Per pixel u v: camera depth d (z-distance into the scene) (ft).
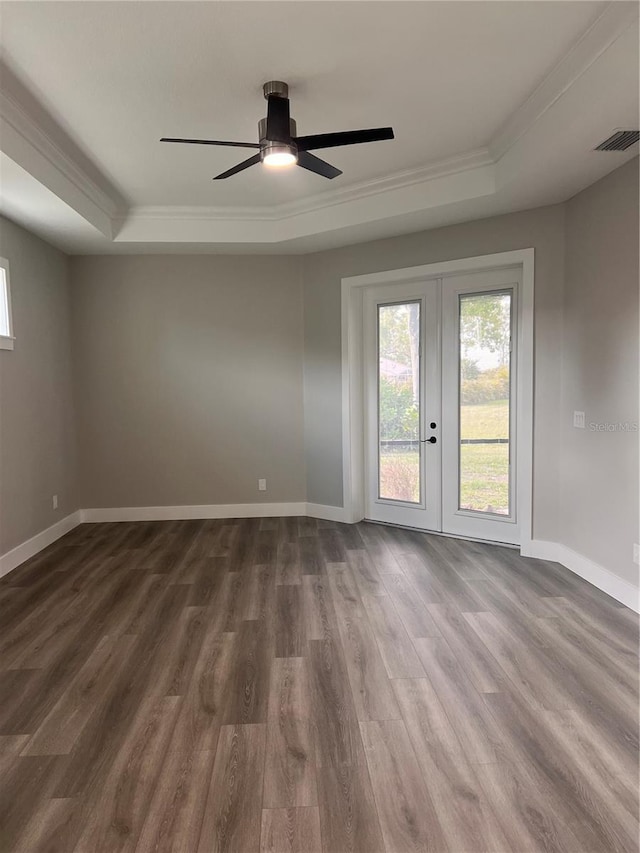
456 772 6.19
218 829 5.45
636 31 7.29
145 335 17.40
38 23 7.36
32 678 8.26
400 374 16.17
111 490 17.71
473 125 10.71
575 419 12.32
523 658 8.66
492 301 14.23
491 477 14.65
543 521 13.33
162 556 14.05
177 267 17.31
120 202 14.61
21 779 6.15
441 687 7.88
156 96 9.36
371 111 10.10
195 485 17.88
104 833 5.41
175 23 7.43
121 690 7.91
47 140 10.71
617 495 10.89
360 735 6.85
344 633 9.59
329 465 17.37
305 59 8.39
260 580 12.21
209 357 17.57
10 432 13.33
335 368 16.88
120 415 17.56
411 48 8.18
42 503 15.01
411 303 15.72
